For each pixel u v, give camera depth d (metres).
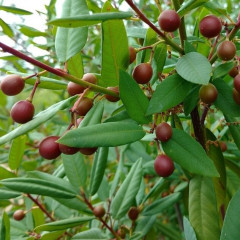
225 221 0.18
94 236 0.25
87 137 0.17
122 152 0.34
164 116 0.21
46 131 0.50
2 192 0.23
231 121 0.24
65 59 0.21
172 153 0.19
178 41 0.23
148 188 0.38
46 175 0.25
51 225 0.22
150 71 0.19
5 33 0.31
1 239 0.23
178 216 0.39
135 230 0.29
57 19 0.17
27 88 0.42
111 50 0.19
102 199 0.30
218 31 0.19
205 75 0.17
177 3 0.21
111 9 0.20
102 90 0.19
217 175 0.18
